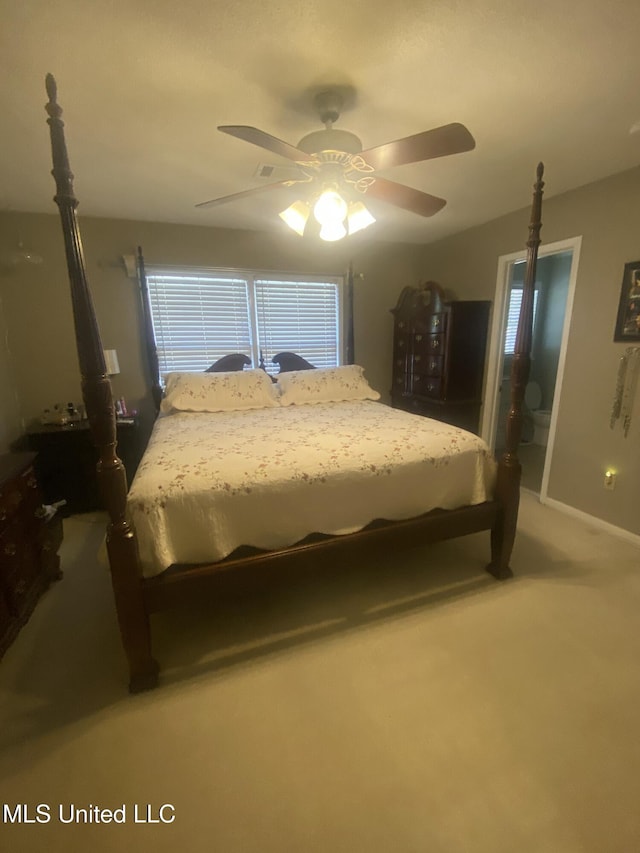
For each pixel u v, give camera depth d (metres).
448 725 1.44
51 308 3.19
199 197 2.78
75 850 1.11
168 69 1.45
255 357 3.93
